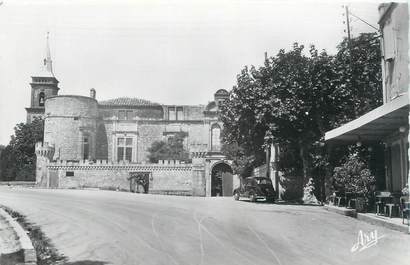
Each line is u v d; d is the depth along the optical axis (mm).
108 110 72438
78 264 11094
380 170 22984
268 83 28422
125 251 12477
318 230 15625
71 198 30438
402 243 13070
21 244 12898
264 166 39625
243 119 29703
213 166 56656
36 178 59531
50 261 11516
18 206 25828
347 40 26953
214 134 68938
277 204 26875
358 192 20234
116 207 23703
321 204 27250
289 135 29109
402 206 16641
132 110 72812
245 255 11734
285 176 33688
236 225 16781
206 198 33500
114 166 56938
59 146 64500
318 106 27125
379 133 21188
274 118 27969
